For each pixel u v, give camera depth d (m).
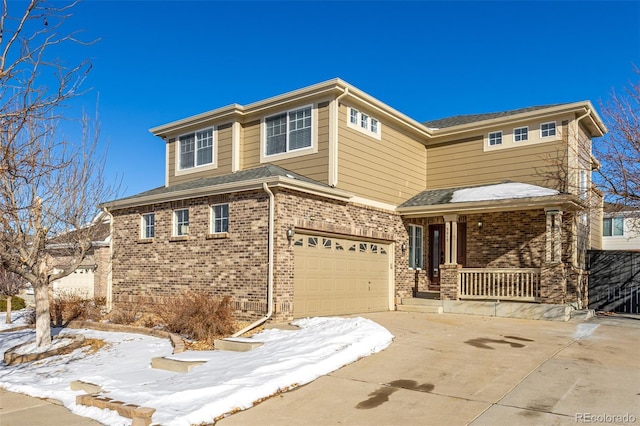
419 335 11.38
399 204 17.88
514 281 16.36
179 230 16.00
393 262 17.23
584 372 8.38
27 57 6.65
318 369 8.38
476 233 17.73
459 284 16.19
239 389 7.33
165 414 6.59
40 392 8.69
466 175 18.81
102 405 7.26
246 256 13.70
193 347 11.33
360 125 16.16
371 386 7.77
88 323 15.64
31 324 17.02
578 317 14.41
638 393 7.29
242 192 13.99
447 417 6.51
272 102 16.23
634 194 14.89
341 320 12.27
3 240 11.64
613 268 17.42
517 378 8.06
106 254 21.83
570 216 16.08
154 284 16.38
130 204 17.22
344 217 15.26
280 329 12.11
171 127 19.14
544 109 16.98
